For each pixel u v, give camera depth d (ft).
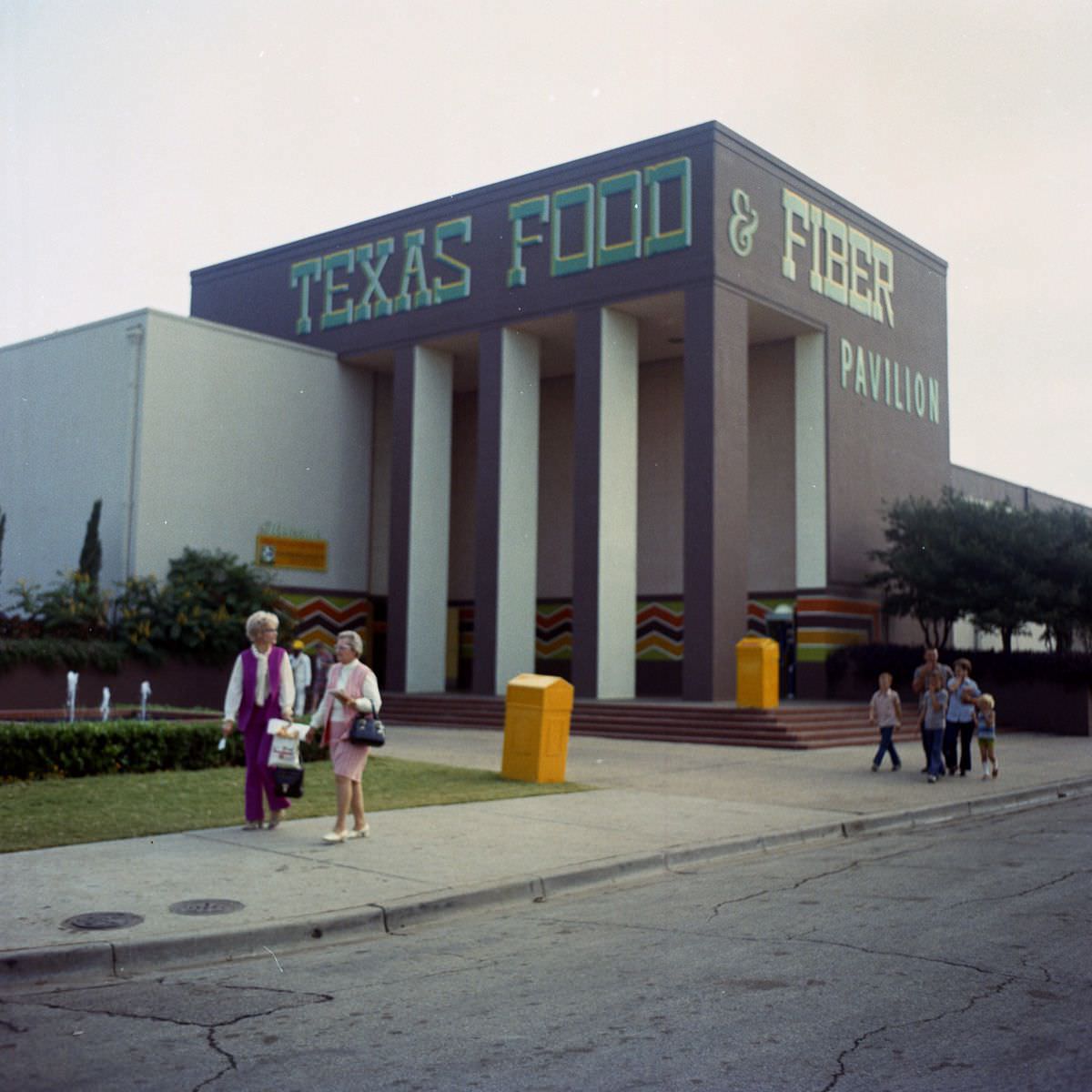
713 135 88.63
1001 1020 17.93
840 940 23.41
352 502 109.81
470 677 120.47
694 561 86.53
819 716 78.38
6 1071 15.88
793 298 96.48
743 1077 15.53
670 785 50.37
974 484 131.03
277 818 35.35
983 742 56.54
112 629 85.66
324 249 112.78
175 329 95.35
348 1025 17.98
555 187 96.99
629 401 94.89
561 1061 16.19
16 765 42.24
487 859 31.35
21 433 101.19
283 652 35.50
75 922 23.26
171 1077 15.65
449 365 107.34
